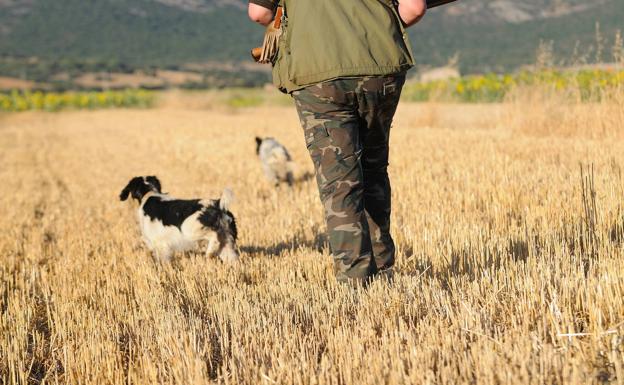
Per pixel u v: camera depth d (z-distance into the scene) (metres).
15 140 34.28
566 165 10.44
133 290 6.05
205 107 56.59
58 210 12.26
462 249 5.58
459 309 3.98
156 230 6.93
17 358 4.34
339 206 4.19
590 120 14.89
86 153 25.19
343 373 3.34
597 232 5.30
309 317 4.29
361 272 4.31
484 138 15.57
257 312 4.36
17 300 5.68
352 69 3.90
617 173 8.44
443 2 4.34
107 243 8.57
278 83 4.25
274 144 12.45
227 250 6.79
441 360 3.29
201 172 16.02
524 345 3.29
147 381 3.67
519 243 5.64
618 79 14.50
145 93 65.88
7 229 10.50
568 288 3.89
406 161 12.78
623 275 3.85
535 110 16.30
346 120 4.09
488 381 3.01
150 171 17.66
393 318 3.92
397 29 4.05
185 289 5.73
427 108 23.06
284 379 3.40
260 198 11.30
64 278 6.64
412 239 6.52
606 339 3.28
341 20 3.93
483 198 8.49
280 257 6.61
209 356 3.86
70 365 4.09
